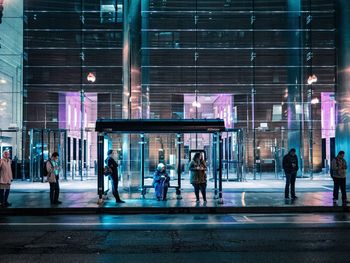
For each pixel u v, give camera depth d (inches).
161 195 699.4
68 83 1192.2
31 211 612.7
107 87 1195.9
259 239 413.1
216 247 379.2
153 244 393.1
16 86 1204.5
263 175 1224.2
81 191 836.6
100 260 335.3
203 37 1197.7
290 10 1211.2
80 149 1262.3
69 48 1194.6
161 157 1165.1
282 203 657.0
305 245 385.4
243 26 1207.6
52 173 660.1
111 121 676.7
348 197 730.8
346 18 887.7
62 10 1198.9
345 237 422.0
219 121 678.5
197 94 1193.4
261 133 1235.2
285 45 1211.9
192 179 679.7
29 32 1190.9
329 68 1205.1
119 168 1055.0
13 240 415.5
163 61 1183.6
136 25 932.6
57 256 349.1
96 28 1201.4
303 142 1213.7
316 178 1162.0
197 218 559.8
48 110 1195.9
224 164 1273.4
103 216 584.7
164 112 1181.7
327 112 1371.8
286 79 1208.8
